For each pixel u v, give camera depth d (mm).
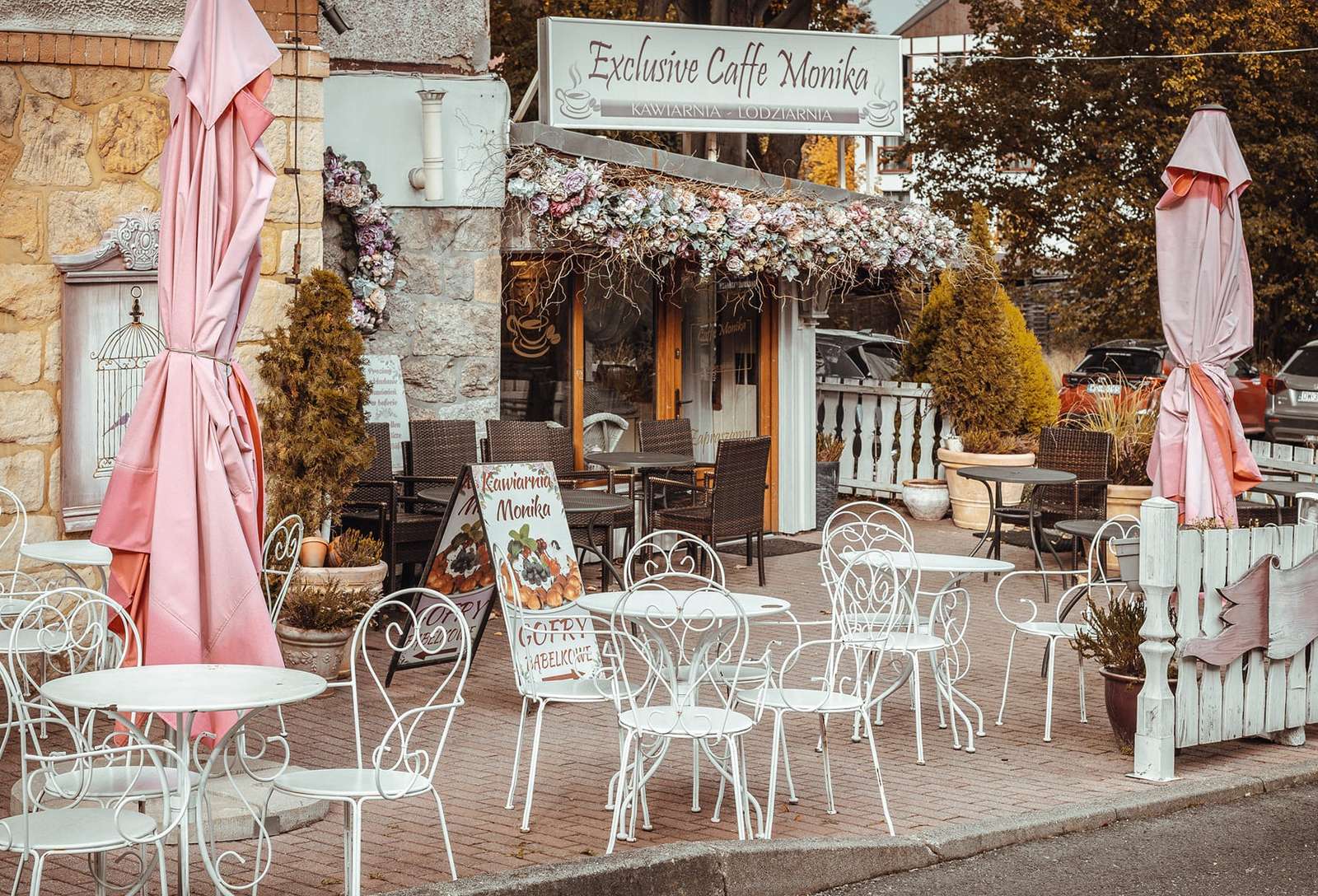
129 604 6219
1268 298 27688
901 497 16344
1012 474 12109
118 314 8883
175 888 5289
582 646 8008
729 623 6406
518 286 12438
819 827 6156
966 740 7703
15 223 8562
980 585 12203
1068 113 28422
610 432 13195
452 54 11742
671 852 5344
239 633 6156
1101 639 7590
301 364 9117
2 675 5078
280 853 5684
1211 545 7168
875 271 13711
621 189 11844
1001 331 15102
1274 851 6051
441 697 8344
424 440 11219
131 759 5973
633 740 6453
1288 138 26000
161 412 6203
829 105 13430
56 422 8711
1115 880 5676
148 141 8898
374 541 9133
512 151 11758
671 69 12570
